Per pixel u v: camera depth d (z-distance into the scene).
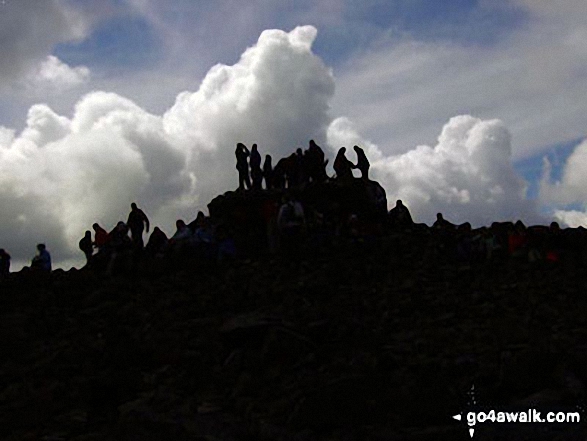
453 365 12.58
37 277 23.66
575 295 21.12
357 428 10.32
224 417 11.52
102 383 13.06
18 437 11.20
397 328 17.44
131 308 19.69
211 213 30.97
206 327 17.28
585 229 27.53
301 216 26.11
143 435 10.23
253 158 31.56
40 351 16.28
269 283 22.41
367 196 31.41
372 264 25.20
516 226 26.98
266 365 13.92
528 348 12.05
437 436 9.55
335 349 14.63
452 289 22.16
